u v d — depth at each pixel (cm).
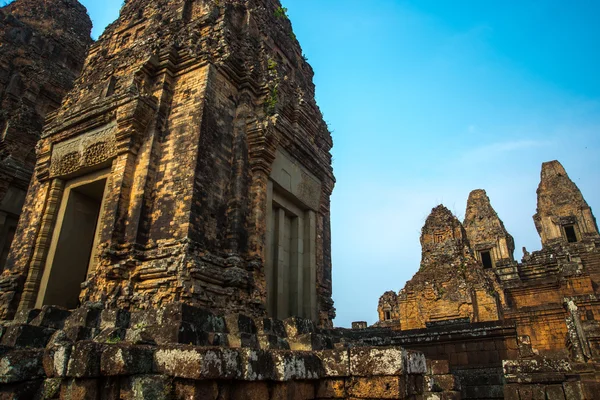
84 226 1633
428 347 1625
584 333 1780
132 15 1911
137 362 582
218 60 1505
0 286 1484
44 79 2559
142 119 1390
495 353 1522
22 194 2228
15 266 1531
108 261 1209
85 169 1540
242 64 1606
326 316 1748
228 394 582
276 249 1606
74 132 1585
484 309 2709
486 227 4941
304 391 687
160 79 1485
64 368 601
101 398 582
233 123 1511
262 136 1488
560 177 5144
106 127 1493
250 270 1352
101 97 1572
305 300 1683
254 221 1423
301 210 1816
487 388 1381
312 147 1844
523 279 4300
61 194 1623
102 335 842
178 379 562
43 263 1519
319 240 1848
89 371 582
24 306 1437
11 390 623
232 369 581
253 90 1611
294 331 1083
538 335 3180
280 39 2002
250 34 1734
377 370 676
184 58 1506
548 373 1161
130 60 1633
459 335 1579
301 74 2166
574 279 3756
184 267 1145
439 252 3053
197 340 833
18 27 2634
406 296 2962
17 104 2428
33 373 649
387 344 1686
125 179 1333
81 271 1580
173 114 1433
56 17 2980
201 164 1305
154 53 1502
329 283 1878
